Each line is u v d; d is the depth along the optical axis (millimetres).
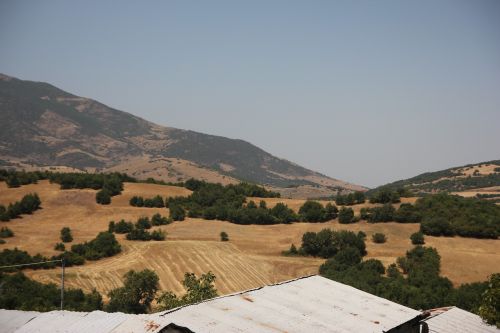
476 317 36344
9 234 102312
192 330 20797
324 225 113625
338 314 25141
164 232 104688
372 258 91312
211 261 89938
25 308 50562
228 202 128375
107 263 85562
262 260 92625
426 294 63750
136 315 25016
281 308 24828
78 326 24375
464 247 94438
